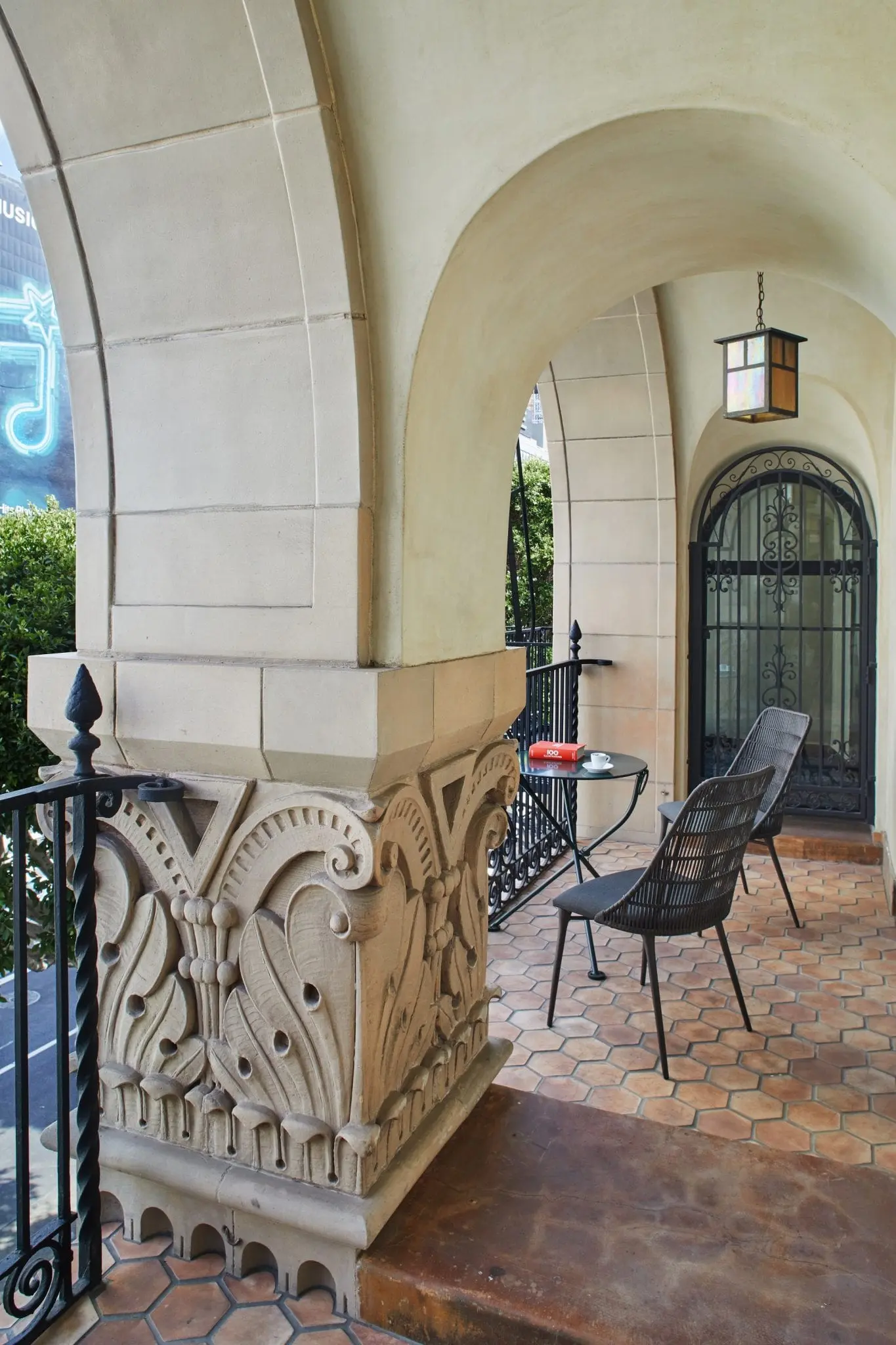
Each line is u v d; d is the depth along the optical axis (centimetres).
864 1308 164
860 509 579
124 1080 196
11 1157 437
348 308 174
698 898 301
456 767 211
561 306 228
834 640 590
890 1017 338
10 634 385
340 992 177
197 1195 186
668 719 558
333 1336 171
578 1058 309
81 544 201
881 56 152
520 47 167
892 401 483
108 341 195
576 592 573
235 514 187
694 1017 338
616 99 163
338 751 172
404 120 174
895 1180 199
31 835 384
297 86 168
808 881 495
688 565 592
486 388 213
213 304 185
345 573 178
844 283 240
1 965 380
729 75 158
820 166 170
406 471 181
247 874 184
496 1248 177
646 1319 160
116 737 193
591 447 550
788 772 415
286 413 182
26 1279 165
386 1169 186
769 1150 208
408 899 191
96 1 171
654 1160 205
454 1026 218
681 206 208
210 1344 168
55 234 192
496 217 176
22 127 186
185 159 179
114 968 199
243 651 187
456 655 208
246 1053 186
